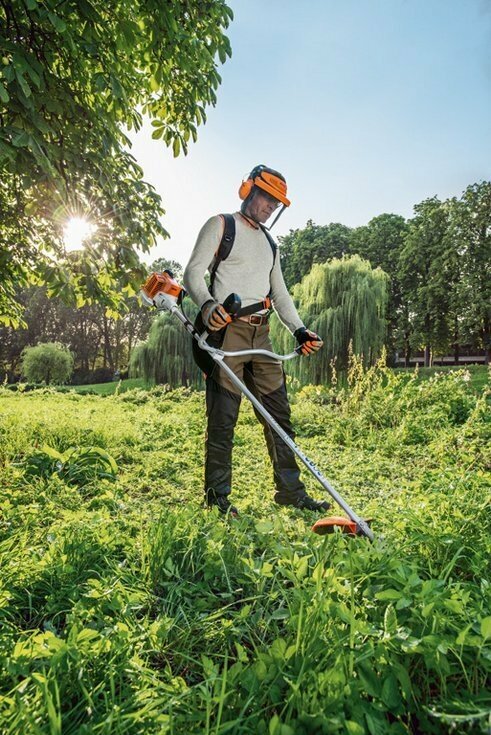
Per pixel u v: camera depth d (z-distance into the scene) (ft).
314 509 11.07
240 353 9.82
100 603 5.99
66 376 139.03
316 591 5.35
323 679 4.12
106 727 3.83
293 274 152.76
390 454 19.29
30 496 11.25
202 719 4.00
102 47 13.21
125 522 9.42
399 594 5.06
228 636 5.65
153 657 5.49
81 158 13.03
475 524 7.77
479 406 22.15
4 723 3.85
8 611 5.94
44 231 19.56
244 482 14.49
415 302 134.00
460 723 3.92
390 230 146.72
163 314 97.81
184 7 14.65
